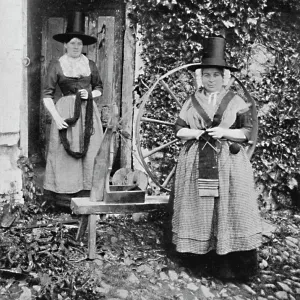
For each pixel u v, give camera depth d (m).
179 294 3.97
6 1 4.72
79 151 5.04
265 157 5.98
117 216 5.18
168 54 5.51
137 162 5.57
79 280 3.85
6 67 4.78
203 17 5.52
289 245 5.13
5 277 3.84
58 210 5.26
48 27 6.11
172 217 4.25
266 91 5.89
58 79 5.03
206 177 3.97
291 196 6.15
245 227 4.02
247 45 5.76
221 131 4.00
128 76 5.60
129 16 5.46
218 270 4.22
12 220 4.55
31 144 6.22
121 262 4.25
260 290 4.21
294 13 5.88
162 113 5.54
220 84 4.16
